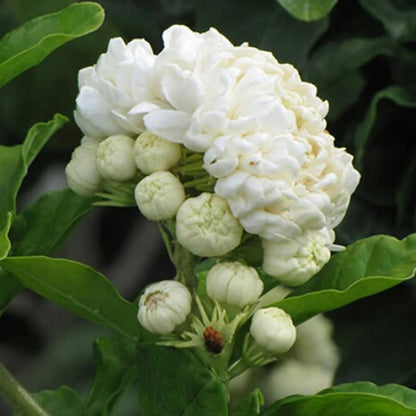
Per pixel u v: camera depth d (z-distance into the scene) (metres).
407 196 0.71
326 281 0.57
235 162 0.53
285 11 0.72
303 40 0.71
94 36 0.75
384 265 0.57
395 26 0.70
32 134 0.59
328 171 0.54
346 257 0.57
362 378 0.72
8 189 0.60
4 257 0.55
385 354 0.72
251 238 0.55
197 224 0.53
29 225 0.60
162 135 0.54
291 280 0.55
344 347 0.73
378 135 0.71
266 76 0.53
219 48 0.54
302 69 0.71
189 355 0.54
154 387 0.55
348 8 0.72
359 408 0.55
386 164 0.71
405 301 0.73
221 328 0.54
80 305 0.57
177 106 0.54
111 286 0.56
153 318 0.54
